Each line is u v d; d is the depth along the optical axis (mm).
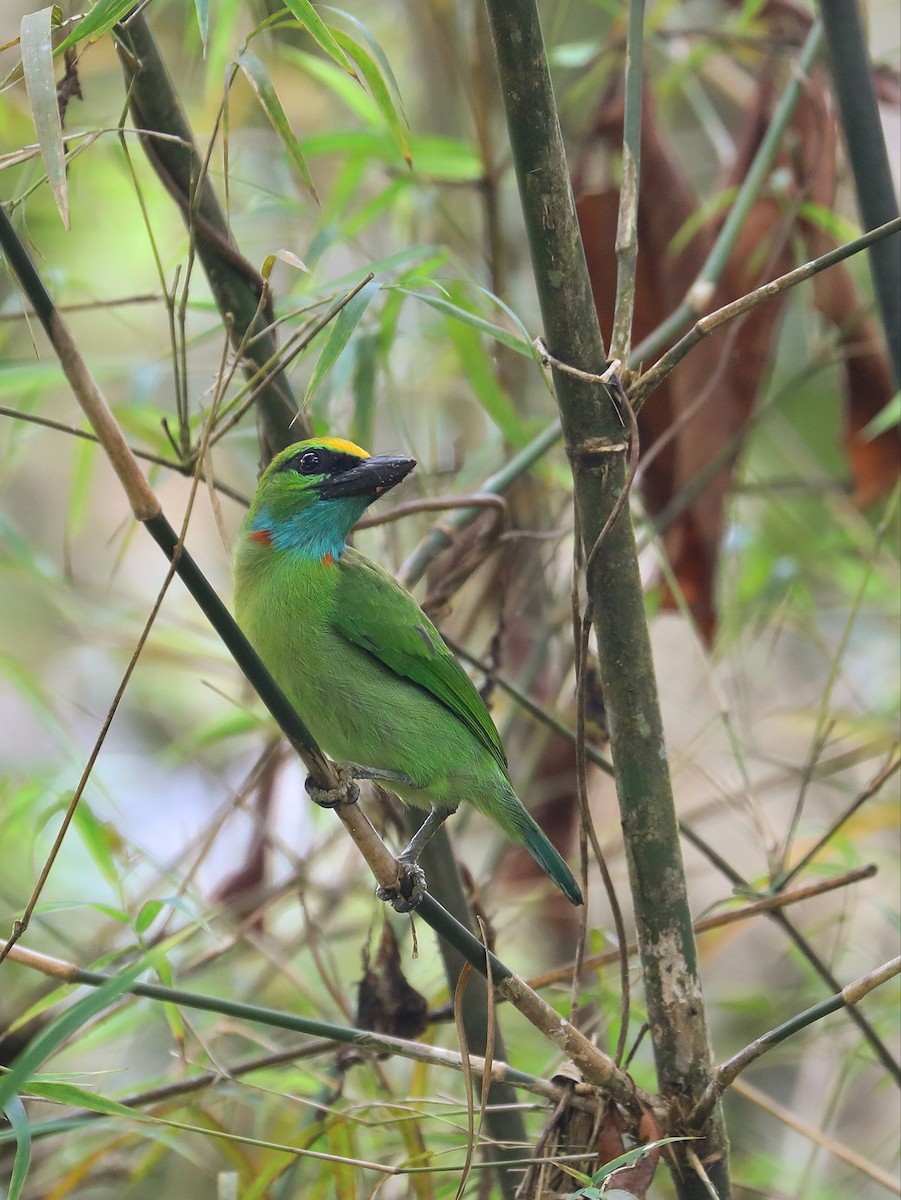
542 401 12094
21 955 6113
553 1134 6367
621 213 6316
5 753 14359
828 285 9742
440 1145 9125
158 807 13414
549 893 10422
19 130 10742
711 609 9531
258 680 5484
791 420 14531
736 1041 12180
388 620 8062
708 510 9273
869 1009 10195
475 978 7719
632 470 5914
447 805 8141
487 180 10500
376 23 13539
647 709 6320
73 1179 8734
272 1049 9164
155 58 7355
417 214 11375
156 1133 8016
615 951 8094
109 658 13805
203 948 10711
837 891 13375
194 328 12945
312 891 11062
